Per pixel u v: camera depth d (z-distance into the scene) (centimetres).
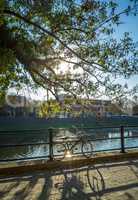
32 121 4500
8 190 700
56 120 4050
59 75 982
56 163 954
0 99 1066
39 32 928
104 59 909
